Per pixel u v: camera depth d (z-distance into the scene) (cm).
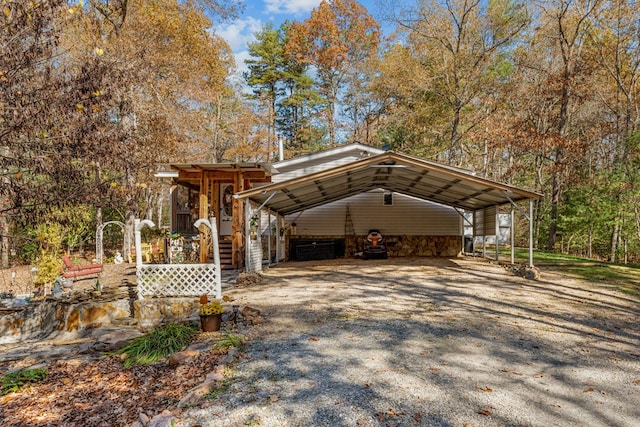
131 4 1706
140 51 1340
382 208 1712
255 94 3562
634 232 1608
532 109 2178
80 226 1717
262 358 457
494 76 2259
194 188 1492
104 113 860
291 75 3409
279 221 1538
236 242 1202
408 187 1524
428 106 2386
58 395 416
